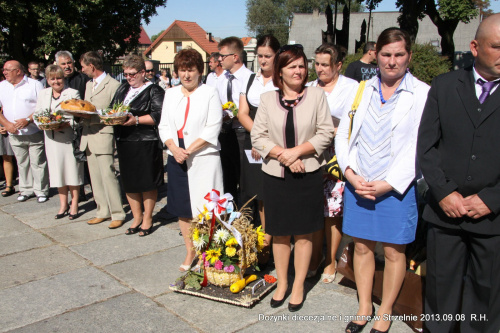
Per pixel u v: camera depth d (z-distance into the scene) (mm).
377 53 2725
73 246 4574
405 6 18484
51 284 3730
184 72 3684
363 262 3014
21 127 5828
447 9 20156
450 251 2611
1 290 3631
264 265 3969
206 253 3432
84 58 4914
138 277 3846
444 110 2516
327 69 3609
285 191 3104
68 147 5301
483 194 2387
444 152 2553
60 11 14992
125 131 4543
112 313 3252
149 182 4652
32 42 15930
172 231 4992
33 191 6391
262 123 3174
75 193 5445
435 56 12656
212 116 3725
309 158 3076
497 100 2354
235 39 4527
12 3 13375
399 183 2680
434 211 2635
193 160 3746
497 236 2438
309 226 3133
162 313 3246
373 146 2801
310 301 3406
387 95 2801
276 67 3084
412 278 3018
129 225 5199
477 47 2359
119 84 5043
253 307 3324
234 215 3465
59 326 3086
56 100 5309
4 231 5059
